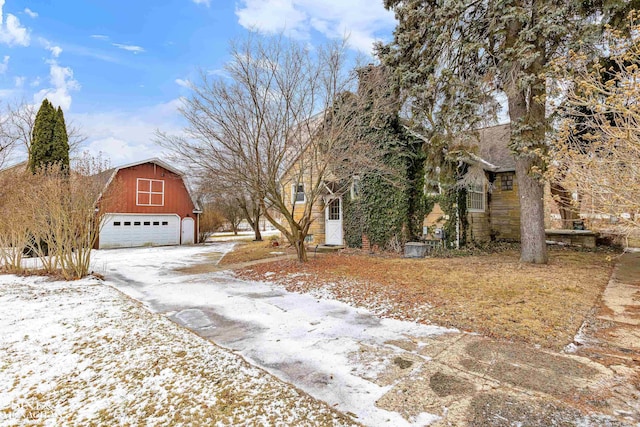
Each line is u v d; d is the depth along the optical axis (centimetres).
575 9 745
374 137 1191
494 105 952
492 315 480
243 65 808
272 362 366
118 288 783
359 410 272
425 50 1010
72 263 898
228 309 584
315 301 620
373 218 1253
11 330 476
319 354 384
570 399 277
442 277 726
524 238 898
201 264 1184
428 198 1202
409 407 273
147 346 413
